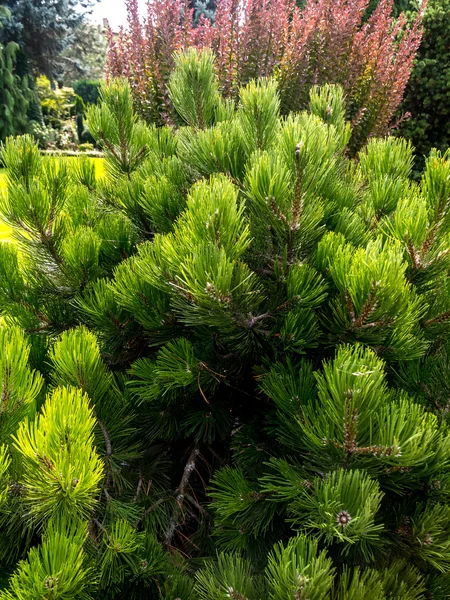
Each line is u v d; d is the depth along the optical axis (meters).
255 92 1.70
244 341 1.42
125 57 4.88
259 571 1.35
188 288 1.26
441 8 5.90
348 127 1.95
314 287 1.36
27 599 0.91
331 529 1.05
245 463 1.49
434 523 1.17
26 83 20.73
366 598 1.10
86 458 1.00
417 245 1.35
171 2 4.77
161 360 1.50
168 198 1.81
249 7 4.61
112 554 1.18
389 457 1.06
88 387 1.37
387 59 4.89
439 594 1.23
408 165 1.88
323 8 4.81
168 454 1.82
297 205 1.30
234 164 1.72
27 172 1.82
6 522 1.14
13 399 1.10
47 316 1.84
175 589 1.26
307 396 1.33
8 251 1.89
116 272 1.61
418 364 1.44
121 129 2.24
